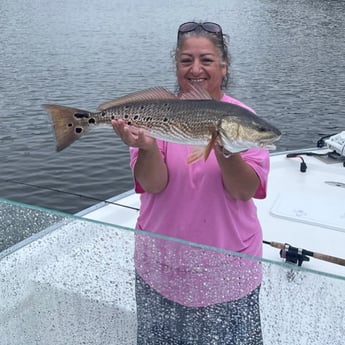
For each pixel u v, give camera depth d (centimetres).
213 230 241
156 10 5631
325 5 6531
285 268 194
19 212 222
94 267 217
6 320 232
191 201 241
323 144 609
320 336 195
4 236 227
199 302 212
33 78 1947
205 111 232
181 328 217
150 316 220
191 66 251
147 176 239
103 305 221
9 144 1187
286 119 1519
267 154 251
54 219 217
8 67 2156
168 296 215
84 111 248
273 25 4331
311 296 192
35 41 3005
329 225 420
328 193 487
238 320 209
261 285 201
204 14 5253
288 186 504
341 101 1747
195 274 210
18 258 224
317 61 2609
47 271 223
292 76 2191
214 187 240
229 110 229
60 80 1917
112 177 1024
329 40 3434
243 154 242
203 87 250
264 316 203
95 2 6662
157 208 250
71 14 4894
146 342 223
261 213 446
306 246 392
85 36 3328
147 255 214
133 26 4022
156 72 2105
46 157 1111
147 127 243
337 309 188
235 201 244
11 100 1594
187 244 208
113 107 249
